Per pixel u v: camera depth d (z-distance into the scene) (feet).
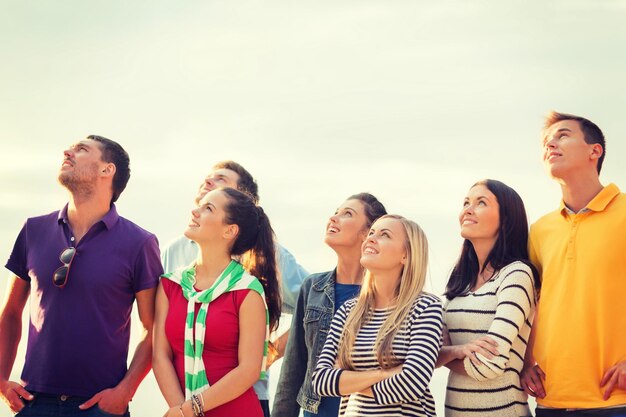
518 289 13.17
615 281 13.03
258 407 13.67
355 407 12.65
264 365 14.07
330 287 15.14
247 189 17.30
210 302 13.66
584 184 13.69
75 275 14.06
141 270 14.35
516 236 13.92
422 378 12.23
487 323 13.19
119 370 14.19
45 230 14.66
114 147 14.80
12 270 14.74
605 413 12.70
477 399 12.96
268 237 14.69
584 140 13.73
